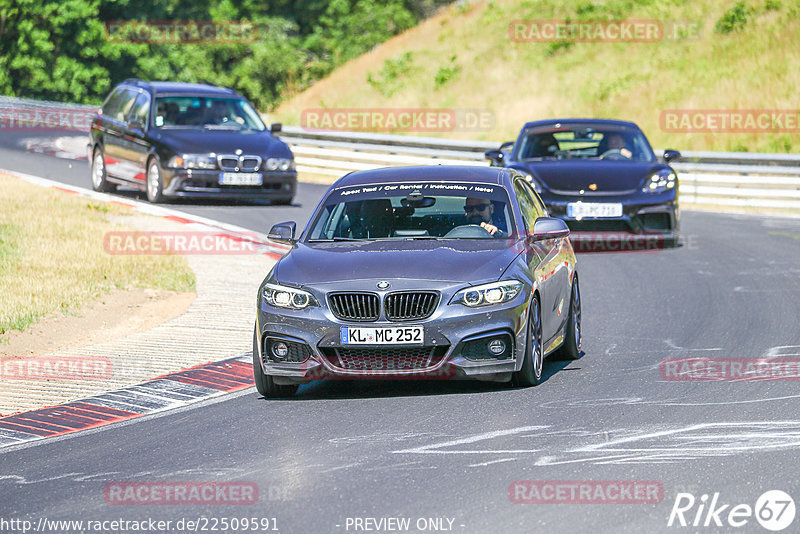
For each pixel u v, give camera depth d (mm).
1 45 192000
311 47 199750
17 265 50156
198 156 72938
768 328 39938
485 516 20641
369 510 21219
